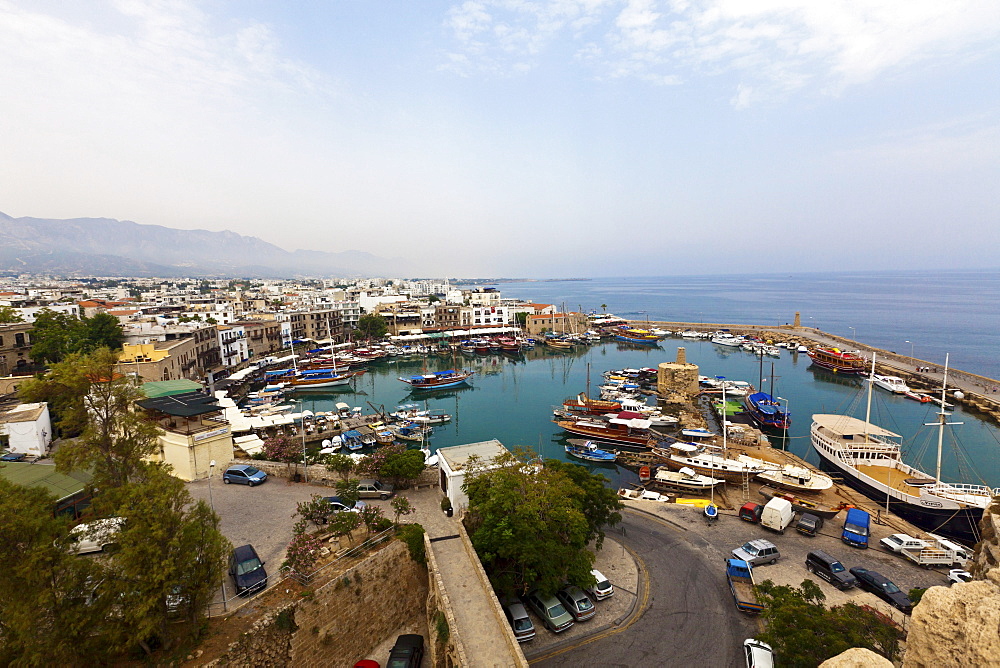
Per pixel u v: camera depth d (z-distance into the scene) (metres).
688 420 82.00
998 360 131.75
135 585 19.75
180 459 43.12
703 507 45.75
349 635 26.98
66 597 19.02
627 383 109.25
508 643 21.69
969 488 46.56
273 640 23.23
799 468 53.00
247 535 32.69
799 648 21.08
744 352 153.88
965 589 13.48
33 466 37.69
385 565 29.48
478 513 32.19
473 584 26.48
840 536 39.47
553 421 84.38
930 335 175.62
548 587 28.52
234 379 106.62
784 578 33.09
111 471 28.62
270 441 58.06
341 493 35.81
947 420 84.12
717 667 25.53
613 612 29.92
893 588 30.50
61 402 30.09
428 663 26.78
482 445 43.19
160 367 81.38
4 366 77.94
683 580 33.22
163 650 21.02
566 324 193.25
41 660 18.05
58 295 180.12
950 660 13.04
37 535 18.81
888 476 50.25
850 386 108.88
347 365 130.00
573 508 31.69
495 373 128.50
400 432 75.25
